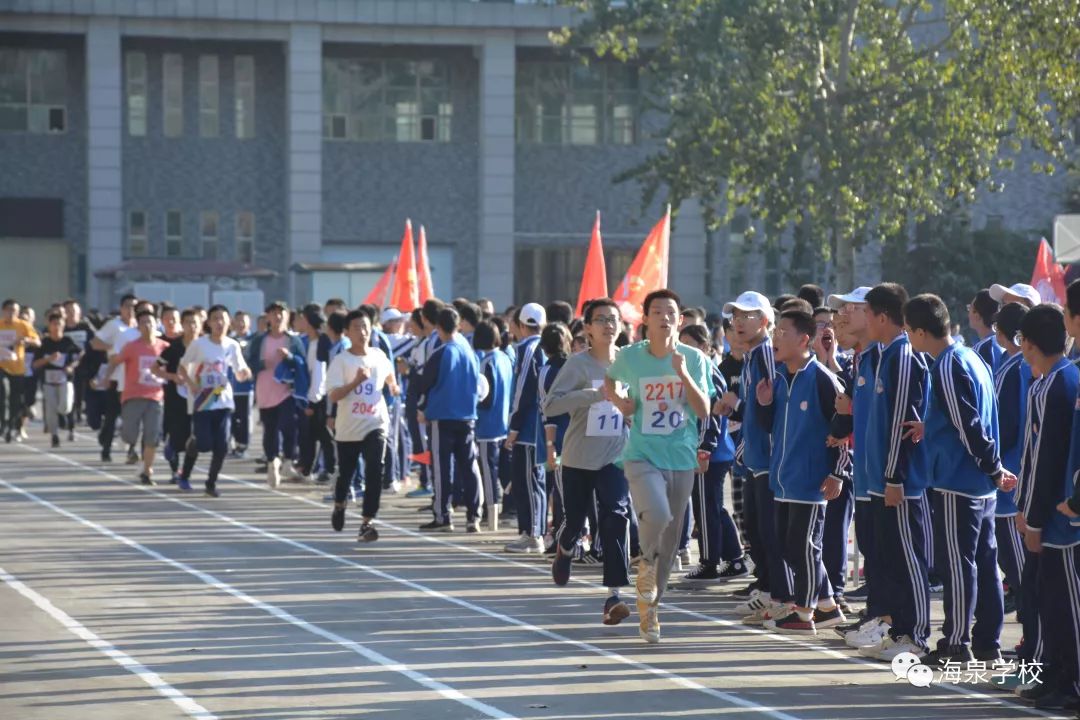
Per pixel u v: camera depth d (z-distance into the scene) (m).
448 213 92.31
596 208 93.00
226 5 87.00
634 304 31.06
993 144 54.78
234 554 23.27
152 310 33.66
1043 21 36.47
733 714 13.36
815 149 56.12
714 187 61.50
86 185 90.12
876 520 15.87
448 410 26.05
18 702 13.68
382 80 91.50
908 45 57.44
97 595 19.50
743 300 18.17
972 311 18.89
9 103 89.50
